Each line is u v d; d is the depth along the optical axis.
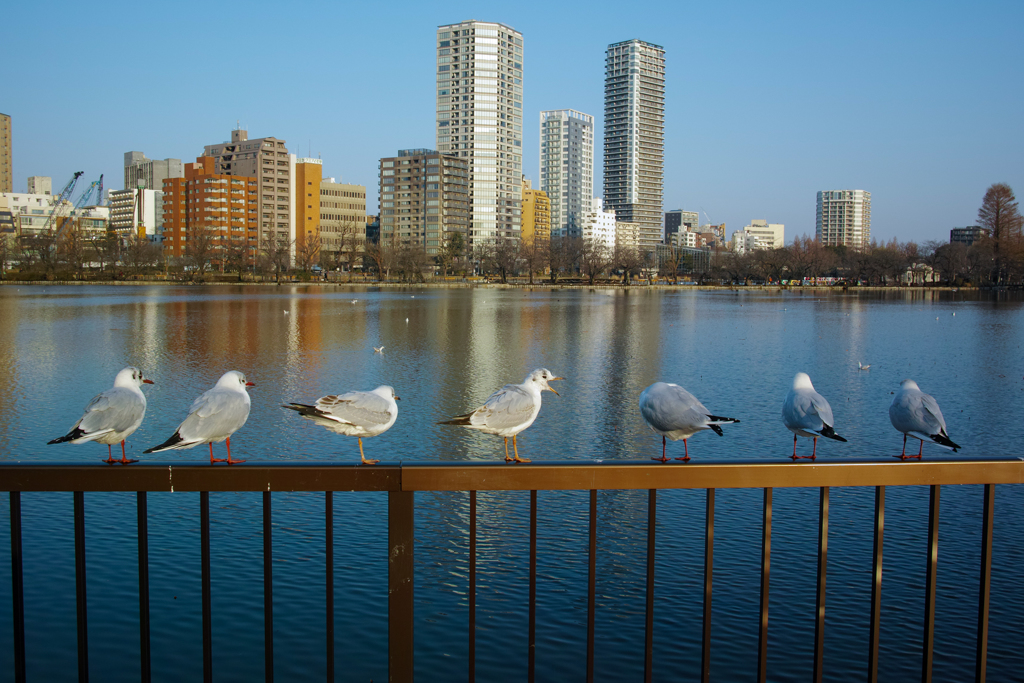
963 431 21.58
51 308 67.81
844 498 15.12
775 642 9.94
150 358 35.09
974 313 74.56
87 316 59.16
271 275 168.50
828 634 10.12
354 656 9.54
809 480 4.72
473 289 142.00
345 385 28.27
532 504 5.39
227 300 85.56
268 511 4.88
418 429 20.86
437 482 4.56
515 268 188.62
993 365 35.47
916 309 81.56
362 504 14.49
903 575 11.80
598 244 178.12
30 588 11.05
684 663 9.53
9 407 23.61
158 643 9.72
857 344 44.62
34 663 9.26
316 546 12.66
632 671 9.37
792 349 41.84
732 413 23.31
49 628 10.02
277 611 10.55
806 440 19.98
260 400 24.89
